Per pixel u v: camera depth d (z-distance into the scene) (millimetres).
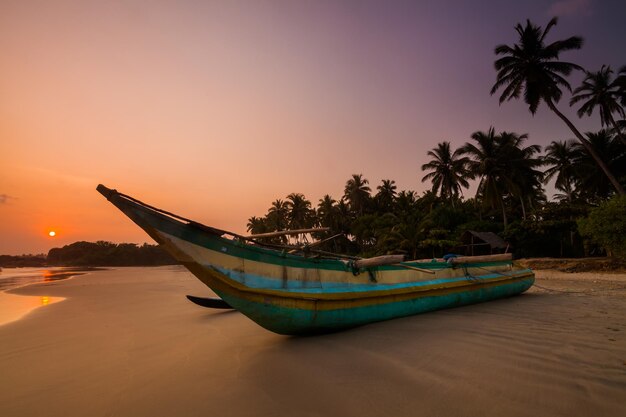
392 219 46812
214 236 5449
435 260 9805
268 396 3652
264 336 6316
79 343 6609
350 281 6941
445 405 3256
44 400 3879
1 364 5344
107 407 3611
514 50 29047
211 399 3656
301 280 6266
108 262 129875
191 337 6621
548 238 32969
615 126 31953
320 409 3305
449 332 5918
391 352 4883
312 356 4883
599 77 33000
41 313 11078
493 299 9938
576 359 4316
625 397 3254
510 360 4355
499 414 3049
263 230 78312
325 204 64438
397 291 7164
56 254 142500
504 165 37969
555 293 11883
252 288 5344
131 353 5707
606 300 9844
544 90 27453
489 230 38062
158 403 3631
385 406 3291
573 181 42344
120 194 4996
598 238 21266
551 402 3217
